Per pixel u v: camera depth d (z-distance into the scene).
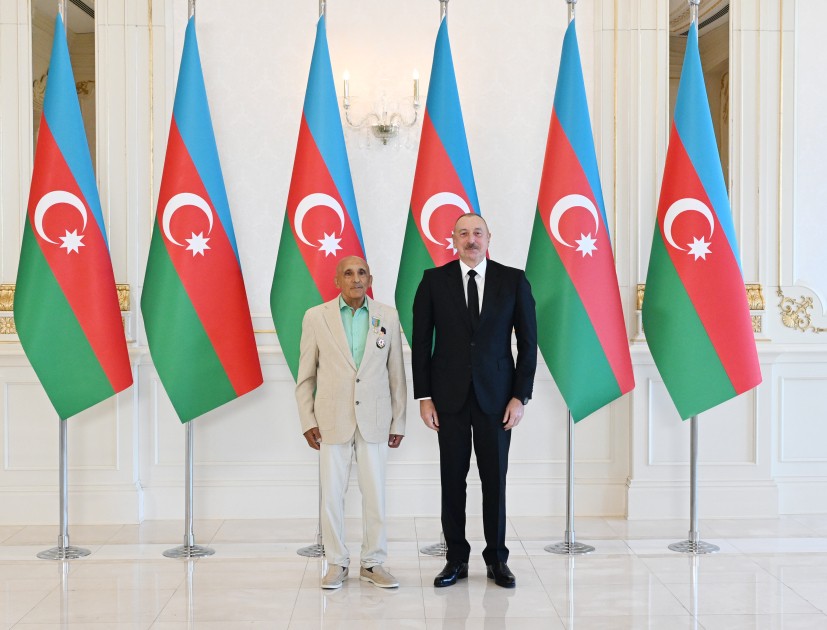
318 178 4.48
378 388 3.90
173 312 4.42
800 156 5.22
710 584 3.92
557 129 4.52
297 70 5.13
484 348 3.86
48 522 5.01
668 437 5.11
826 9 5.21
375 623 3.45
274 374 5.12
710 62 5.18
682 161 4.50
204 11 5.11
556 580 3.98
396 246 5.16
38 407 5.00
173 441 5.12
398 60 5.16
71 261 4.36
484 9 5.16
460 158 4.56
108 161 5.02
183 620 3.49
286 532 4.83
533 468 5.20
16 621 3.49
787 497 5.25
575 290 4.43
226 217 4.54
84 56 5.07
